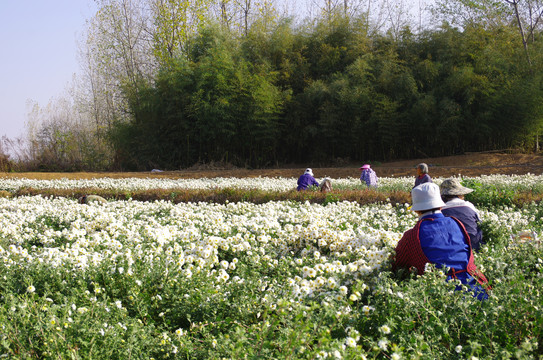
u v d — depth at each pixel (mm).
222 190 11820
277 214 7004
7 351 2609
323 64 28844
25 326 2820
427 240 3666
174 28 30156
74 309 3086
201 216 6996
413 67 26891
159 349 2910
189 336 3094
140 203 9867
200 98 25969
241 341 2482
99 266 3955
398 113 25609
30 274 3883
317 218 5582
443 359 2574
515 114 23391
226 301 3439
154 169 25125
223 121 25875
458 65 25969
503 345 2746
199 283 3691
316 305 2637
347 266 3723
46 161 31250
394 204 9789
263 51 29203
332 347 2311
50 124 33906
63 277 3883
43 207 8727
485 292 3340
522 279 3287
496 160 22359
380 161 26781
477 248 4902
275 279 3707
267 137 26562
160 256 4262
